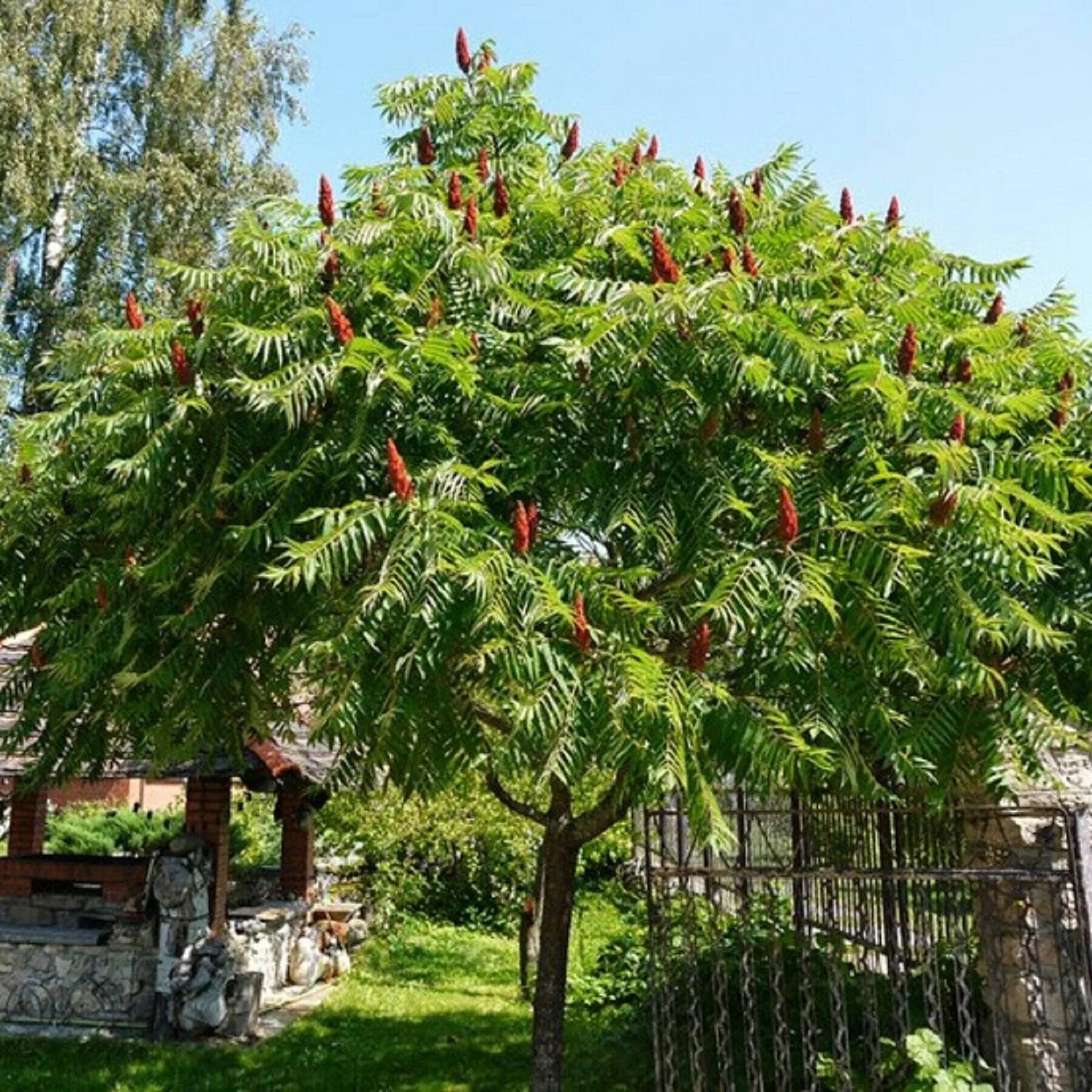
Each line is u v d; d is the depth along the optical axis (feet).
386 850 51.31
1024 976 18.89
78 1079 27.76
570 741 13.73
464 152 21.30
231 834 51.39
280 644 19.56
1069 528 14.74
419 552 14.14
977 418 15.52
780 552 14.96
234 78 61.21
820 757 14.10
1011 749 17.33
